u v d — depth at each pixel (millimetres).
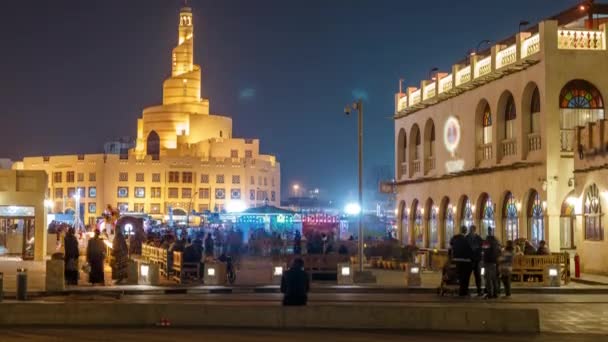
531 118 36531
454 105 44500
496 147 39188
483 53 43594
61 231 57094
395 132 54344
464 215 43719
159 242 42000
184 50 156875
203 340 17297
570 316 22406
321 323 19500
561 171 34562
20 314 19797
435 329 19281
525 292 28797
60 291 27828
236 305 19828
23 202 47562
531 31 40562
